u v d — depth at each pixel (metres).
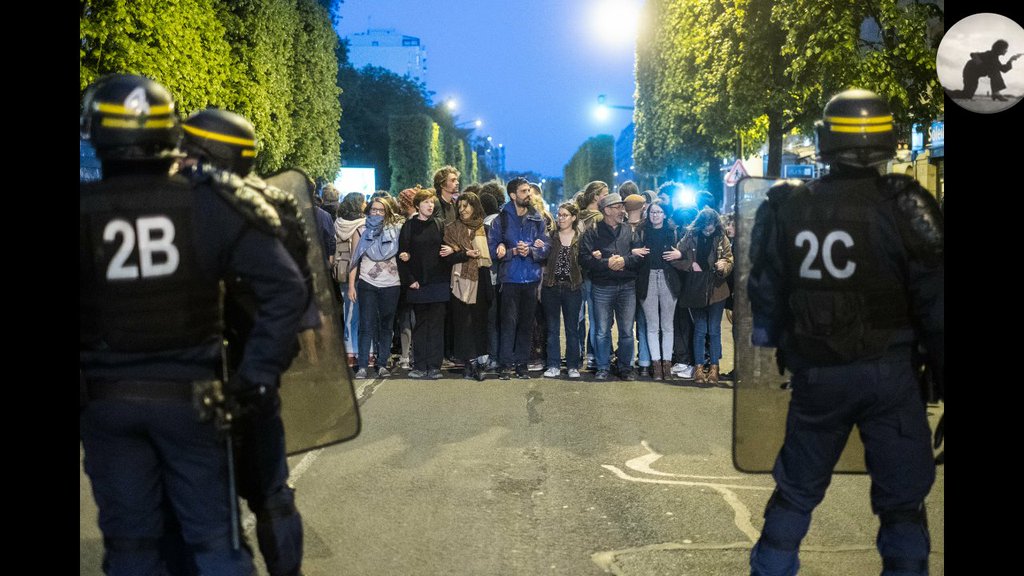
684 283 10.52
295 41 26.31
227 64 19.25
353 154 73.50
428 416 8.76
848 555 4.99
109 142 3.09
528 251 10.66
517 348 11.01
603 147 78.31
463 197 10.53
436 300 10.74
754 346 3.79
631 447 7.52
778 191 3.64
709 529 5.44
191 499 3.20
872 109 3.49
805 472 3.67
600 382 10.72
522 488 6.31
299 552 3.78
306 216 3.92
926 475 3.53
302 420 3.98
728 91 19.33
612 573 4.75
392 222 10.92
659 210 10.55
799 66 15.05
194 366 3.14
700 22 21.75
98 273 3.08
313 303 3.87
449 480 6.51
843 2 14.50
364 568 4.80
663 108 32.47
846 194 3.49
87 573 4.70
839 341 3.45
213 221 3.15
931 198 3.44
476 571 4.77
